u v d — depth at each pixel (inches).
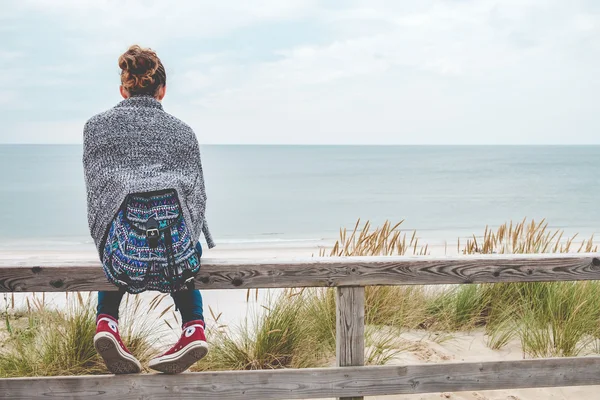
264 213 1136.8
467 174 2950.3
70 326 145.5
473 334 177.3
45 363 140.8
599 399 132.5
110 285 100.1
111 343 93.6
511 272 110.7
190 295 101.3
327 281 106.0
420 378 108.9
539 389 137.9
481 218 1043.9
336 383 106.5
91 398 101.0
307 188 1929.1
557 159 5910.4
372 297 178.1
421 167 3922.2
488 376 110.7
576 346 160.7
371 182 2274.9
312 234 813.9
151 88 99.3
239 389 103.7
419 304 186.2
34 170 3479.3
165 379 102.0
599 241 674.8
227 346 148.9
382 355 152.3
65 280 100.0
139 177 89.4
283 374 104.9
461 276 109.3
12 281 99.5
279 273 104.6
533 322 165.8
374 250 193.8
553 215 1096.8
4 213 1130.7
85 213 1138.7
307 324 156.8
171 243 88.7
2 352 148.5
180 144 95.2
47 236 799.7
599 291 177.8
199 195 95.9
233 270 103.2
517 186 2015.3
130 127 93.0
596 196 1576.0
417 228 887.7
